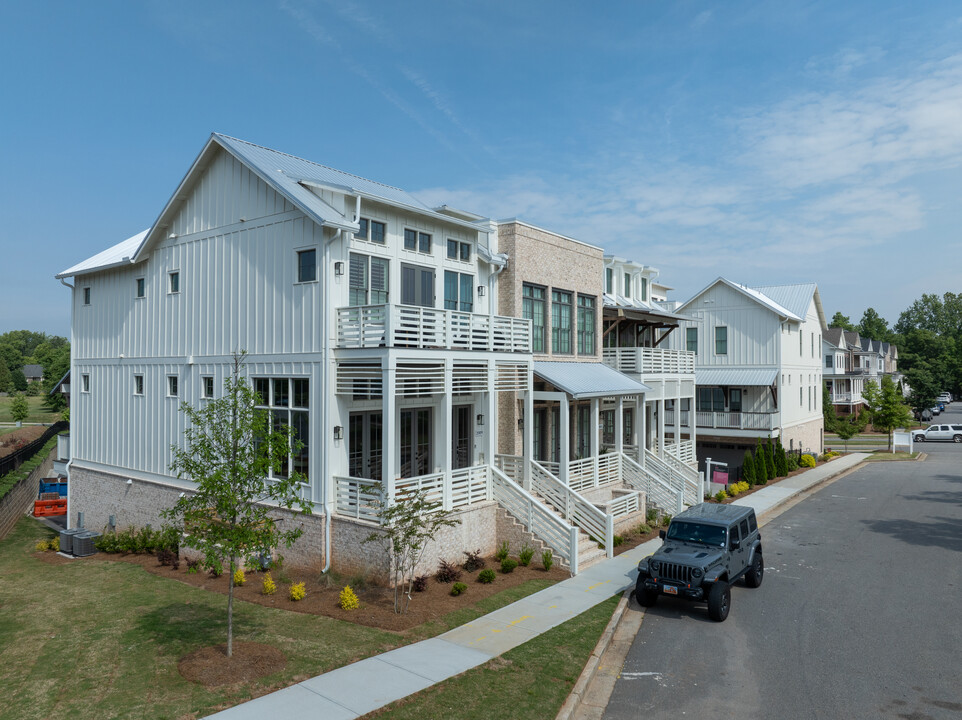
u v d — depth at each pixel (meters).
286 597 15.70
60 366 98.12
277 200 18.98
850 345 76.25
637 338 33.66
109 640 12.95
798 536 22.88
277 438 12.05
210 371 20.94
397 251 19.66
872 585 17.05
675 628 14.09
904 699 10.77
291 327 18.52
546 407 25.55
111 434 25.22
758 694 10.98
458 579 16.58
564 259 26.11
